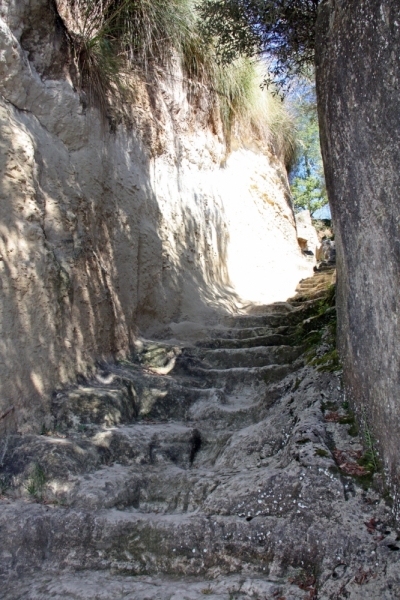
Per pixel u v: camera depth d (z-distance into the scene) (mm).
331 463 2818
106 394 3676
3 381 3102
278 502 2760
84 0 4809
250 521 2678
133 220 5074
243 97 7941
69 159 4141
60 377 3604
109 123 4906
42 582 2473
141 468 3287
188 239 6250
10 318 3178
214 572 2553
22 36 3797
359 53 2553
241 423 3945
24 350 3275
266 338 5246
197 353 4914
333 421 3293
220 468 3398
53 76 4047
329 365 3879
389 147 2346
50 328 3502
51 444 3100
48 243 3584
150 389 4145
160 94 6059
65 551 2631
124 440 3402
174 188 6172
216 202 7148
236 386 4539
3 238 3197
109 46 5164
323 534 2500
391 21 2205
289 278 8414
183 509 2965
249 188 8625
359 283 2998
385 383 2613
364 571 2289
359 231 2895
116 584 2428
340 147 2992
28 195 3398
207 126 7234
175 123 6438
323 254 11992
